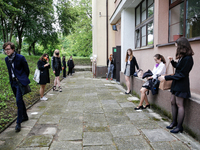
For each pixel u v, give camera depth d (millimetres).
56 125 3500
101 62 11531
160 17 4629
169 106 3723
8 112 4113
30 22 15344
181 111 2936
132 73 6227
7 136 3006
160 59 3977
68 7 17688
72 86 8258
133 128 3289
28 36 17609
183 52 2697
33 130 3256
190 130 2932
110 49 11523
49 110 4496
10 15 14062
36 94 6164
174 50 3908
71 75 13359
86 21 21234
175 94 2893
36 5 14500
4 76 7176
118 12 8484
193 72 3311
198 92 3174
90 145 2682
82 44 22906
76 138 2922
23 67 3455
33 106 4863
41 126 3445
